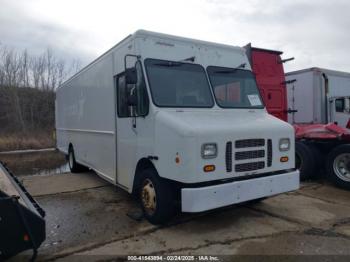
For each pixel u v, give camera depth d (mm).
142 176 5059
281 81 8984
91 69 7344
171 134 4316
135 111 5133
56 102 12203
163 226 4859
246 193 4473
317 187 7363
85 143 8102
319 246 4105
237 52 5918
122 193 7078
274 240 4312
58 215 5504
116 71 5801
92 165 7543
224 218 5203
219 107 5227
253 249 4039
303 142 8094
